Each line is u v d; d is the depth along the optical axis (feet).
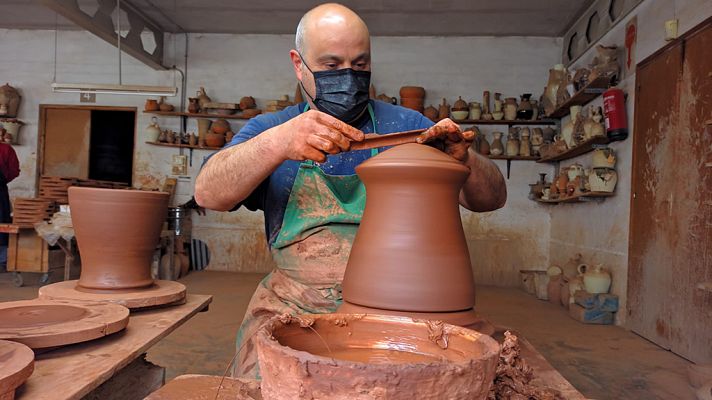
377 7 19.95
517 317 15.89
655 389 9.75
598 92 16.58
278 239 5.41
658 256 13.15
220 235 23.89
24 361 3.58
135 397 6.57
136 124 23.81
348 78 5.10
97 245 6.45
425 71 22.94
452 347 2.77
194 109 22.98
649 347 12.72
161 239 20.89
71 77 24.17
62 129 24.06
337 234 5.26
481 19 20.80
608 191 15.71
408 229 3.44
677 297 12.22
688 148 12.01
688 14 12.23
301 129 4.00
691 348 11.57
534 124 22.15
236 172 4.57
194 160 23.88
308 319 2.80
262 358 2.29
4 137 23.31
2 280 19.34
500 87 22.65
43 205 18.44
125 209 6.41
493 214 22.50
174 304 6.88
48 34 24.13
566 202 20.11
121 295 6.28
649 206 13.70
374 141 3.90
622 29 15.92
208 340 12.46
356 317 2.96
